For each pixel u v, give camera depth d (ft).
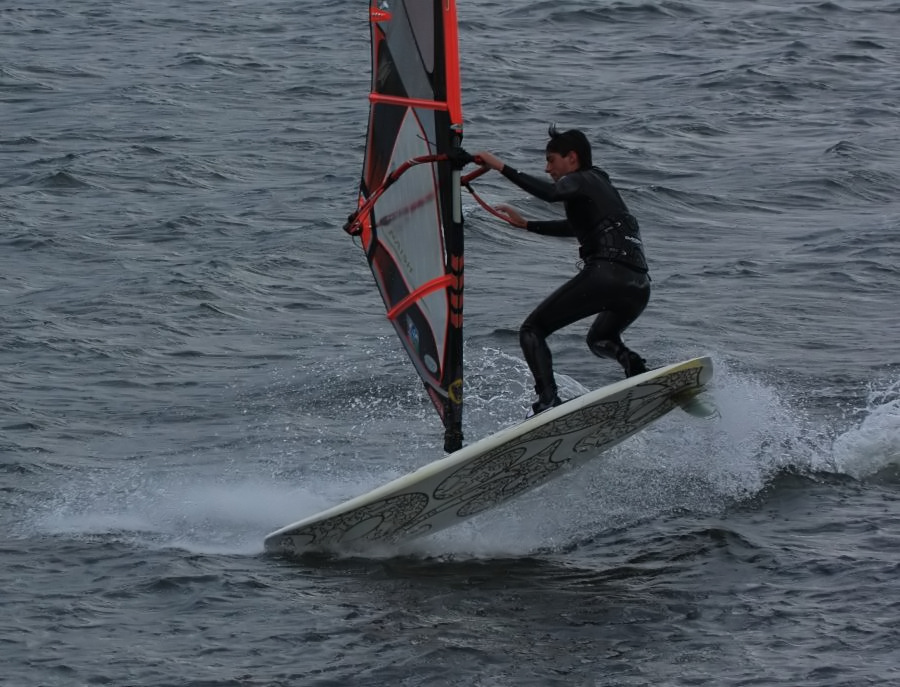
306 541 106.01
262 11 468.75
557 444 103.14
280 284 201.16
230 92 349.82
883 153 293.02
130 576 102.42
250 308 189.47
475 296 194.08
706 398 107.65
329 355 167.84
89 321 180.86
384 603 97.04
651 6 463.42
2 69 366.84
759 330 174.81
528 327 104.22
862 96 351.46
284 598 98.12
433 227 103.04
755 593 96.63
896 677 83.46
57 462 130.93
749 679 83.97
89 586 100.63
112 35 426.92
